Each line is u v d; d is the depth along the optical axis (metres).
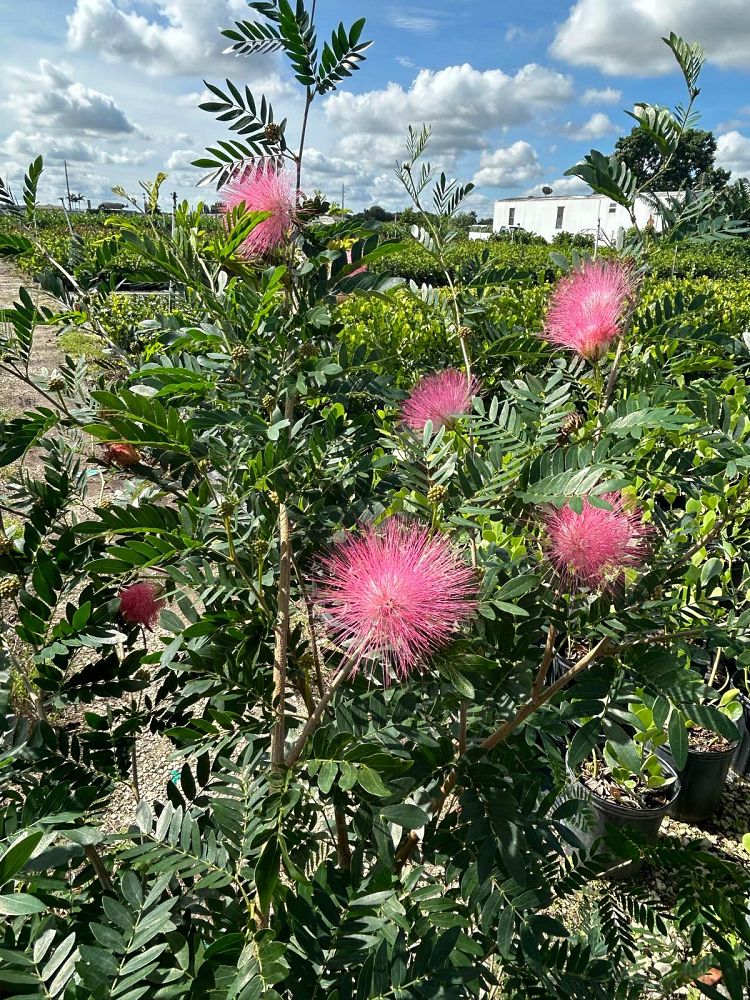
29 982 1.06
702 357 1.73
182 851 1.30
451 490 1.35
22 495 1.92
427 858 1.46
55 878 1.40
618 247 1.71
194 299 1.75
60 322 2.06
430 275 15.84
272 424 1.44
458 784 1.33
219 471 1.51
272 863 1.05
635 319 1.82
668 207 1.57
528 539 1.60
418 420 1.72
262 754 1.52
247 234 1.39
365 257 1.56
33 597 1.46
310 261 1.52
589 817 1.88
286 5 1.38
